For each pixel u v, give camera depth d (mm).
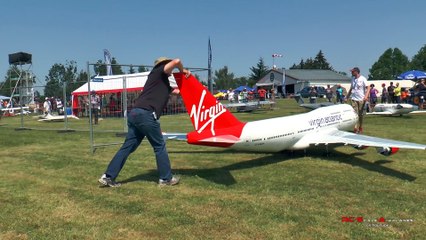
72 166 7758
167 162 6059
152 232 4199
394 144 6719
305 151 8211
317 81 73250
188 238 4020
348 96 11102
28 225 4453
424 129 12438
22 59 33500
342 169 6941
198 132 6348
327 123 8352
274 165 7355
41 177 6801
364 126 13445
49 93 19516
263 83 81438
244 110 24641
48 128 16594
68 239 4055
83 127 16344
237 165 7445
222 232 4152
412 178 6242
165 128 14398
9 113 25938
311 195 5379
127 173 6965
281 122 7324
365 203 5000
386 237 3957
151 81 5828
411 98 23156
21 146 11016
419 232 4070
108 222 4508
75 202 5281
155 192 5680
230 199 5262
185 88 6242
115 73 11602
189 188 5859
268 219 4484
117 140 11914
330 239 3926
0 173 7188
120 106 19094
